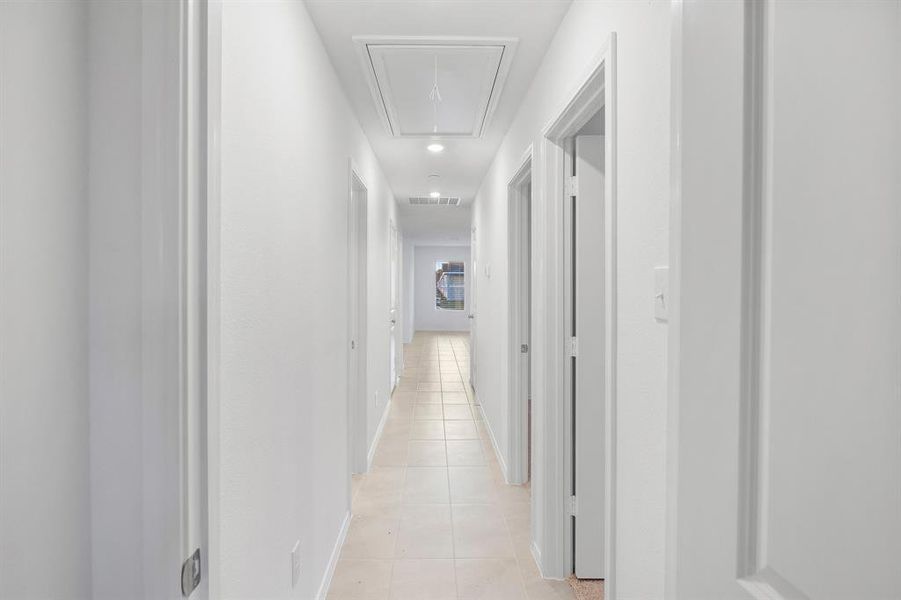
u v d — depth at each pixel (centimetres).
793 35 47
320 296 192
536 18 183
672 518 68
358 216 329
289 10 150
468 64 215
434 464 345
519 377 310
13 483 61
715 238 57
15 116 61
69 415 68
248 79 116
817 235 44
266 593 131
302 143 165
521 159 260
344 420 247
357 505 278
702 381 60
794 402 47
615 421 133
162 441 70
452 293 1343
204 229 74
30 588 63
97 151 70
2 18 60
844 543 42
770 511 50
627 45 124
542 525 211
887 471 38
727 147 55
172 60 70
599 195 200
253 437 121
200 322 74
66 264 67
